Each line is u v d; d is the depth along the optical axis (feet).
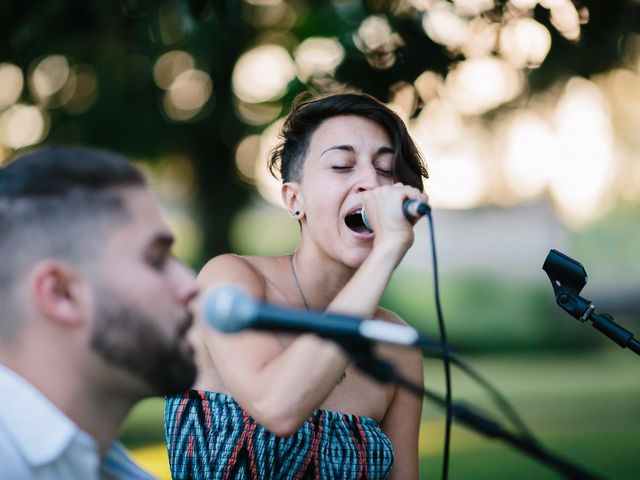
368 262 9.78
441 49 23.77
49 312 6.51
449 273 82.28
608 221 101.50
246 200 48.42
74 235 6.53
